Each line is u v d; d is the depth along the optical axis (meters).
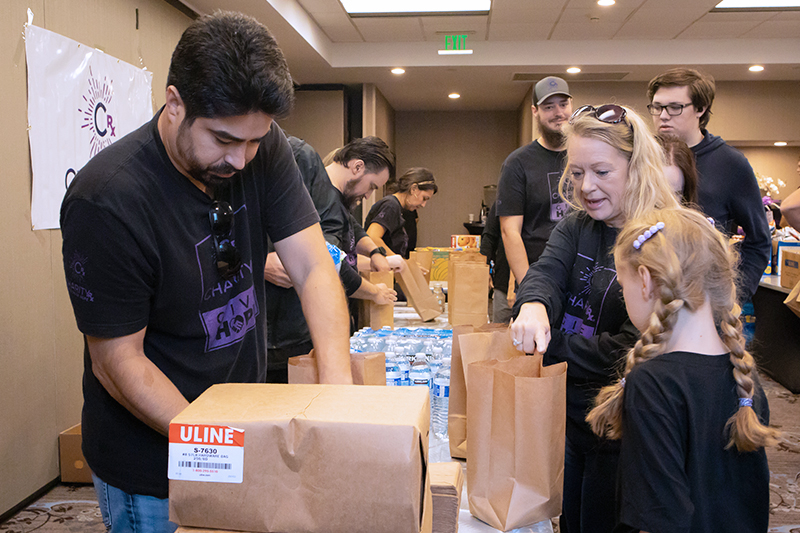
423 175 4.27
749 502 0.95
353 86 7.50
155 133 0.95
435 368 1.76
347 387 0.76
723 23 5.59
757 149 7.64
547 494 1.03
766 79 6.92
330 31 5.98
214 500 0.66
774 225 4.80
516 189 2.43
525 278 1.41
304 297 1.17
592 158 1.26
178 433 0.66
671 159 1.42
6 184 2.47
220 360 1.09
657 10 5.22
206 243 1.02
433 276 3.93
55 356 2.81
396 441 0.63
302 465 0.65
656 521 0.87
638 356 0.98
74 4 2.94
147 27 3.71
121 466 1.04
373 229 3.88
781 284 4.13
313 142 7.39
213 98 0.81
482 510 1.08
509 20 5.58
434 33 6.05
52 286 2.79
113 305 0.92
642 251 1.01
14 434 2.53
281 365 2.13
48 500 2.65
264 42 0.83
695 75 1.97
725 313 0.98
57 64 2.76
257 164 1.13
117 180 0.90
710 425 0.93
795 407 3.89
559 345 1.35
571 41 6.26
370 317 2.56
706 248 0.98
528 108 7.62
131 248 0.91
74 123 2.90
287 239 1.18
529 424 1.03
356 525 0.64
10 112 2.49
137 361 0.94
